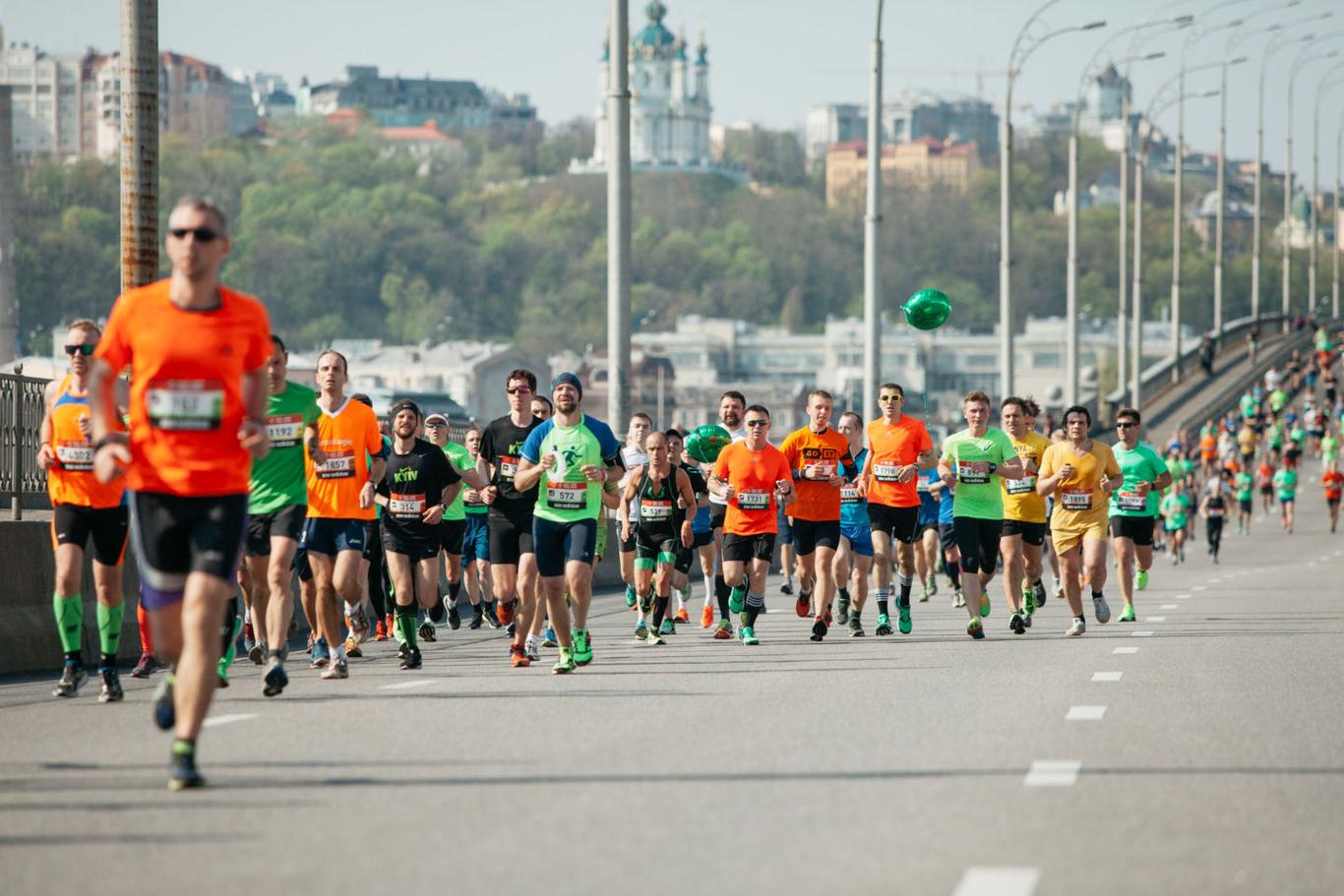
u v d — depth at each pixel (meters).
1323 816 24.23
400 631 45.97
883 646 52.53
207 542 26.08
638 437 60.66
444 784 26.88
